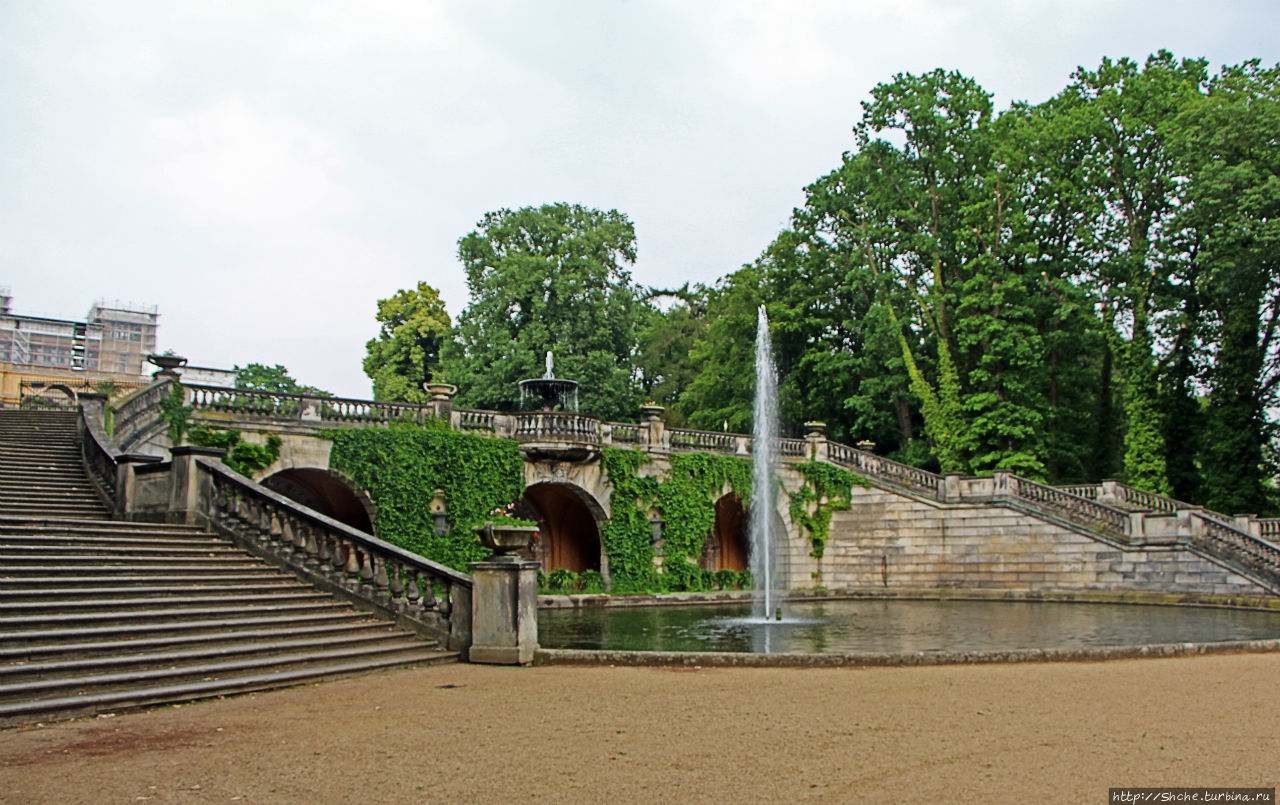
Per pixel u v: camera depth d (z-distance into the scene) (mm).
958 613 28703
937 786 7500
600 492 36938
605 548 36969
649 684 12789
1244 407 40375
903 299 48062
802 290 51750
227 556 16875
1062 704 11180
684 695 11852
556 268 53531
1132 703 11242
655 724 9969
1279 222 34500
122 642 12180
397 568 16438
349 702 11375
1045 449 43312
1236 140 37188
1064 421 47125
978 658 15203
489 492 34094
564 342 52312
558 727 9820
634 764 8234
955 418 45312
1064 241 47031
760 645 19312
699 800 7145
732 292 55344
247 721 10172
